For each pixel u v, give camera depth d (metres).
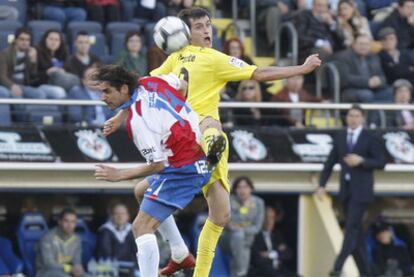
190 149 24.92
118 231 40.91
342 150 41.78
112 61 44.12
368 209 45.91
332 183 44.38
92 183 41.78
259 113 44.59
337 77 45.62
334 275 41.59
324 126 45.97
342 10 48.44
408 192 45.16
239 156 42.88
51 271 40.00
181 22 26.08
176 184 25.02
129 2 46.81
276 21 48.00
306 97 45.41
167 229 26.16
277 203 44.88
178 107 24.70
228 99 44.00
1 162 40.22
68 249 40.28
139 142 24.61
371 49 47.88
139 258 24.94
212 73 25.88
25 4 45.34
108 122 25.98
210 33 26.38
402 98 46.28
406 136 45.00
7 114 41.47
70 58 42.84
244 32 49.31
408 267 44.34
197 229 42.25
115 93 24.48
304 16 47.50
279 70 25.52
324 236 43.53
